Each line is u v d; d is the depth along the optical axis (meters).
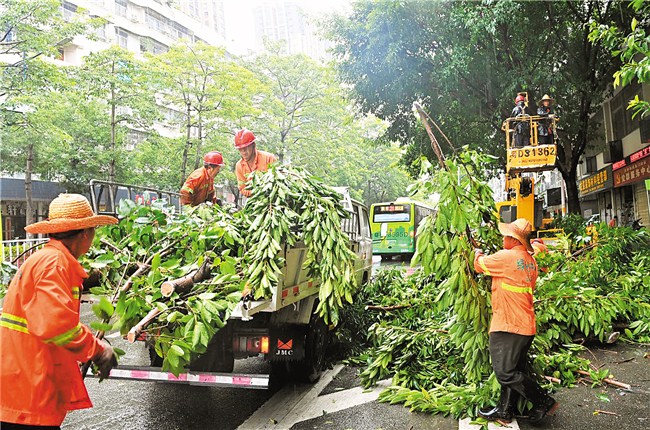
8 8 14.34
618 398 4.92
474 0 14.96
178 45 23.12
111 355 2.78
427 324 5.99
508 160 13.19
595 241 8.87
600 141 25.33
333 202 5.34
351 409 4.89
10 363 2.51
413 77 16.84
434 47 16.64
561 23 16.34
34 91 15.23
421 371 5.43
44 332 2.44
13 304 2.57
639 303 6.97
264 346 4.99
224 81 23.06
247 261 4.50
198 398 5.33
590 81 16.88
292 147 28.48
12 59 19.36
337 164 32.94
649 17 6.98
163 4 36.78
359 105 19.16
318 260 5.17
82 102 19.27
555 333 5.98
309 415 4.77
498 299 4.20
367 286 8.01
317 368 5.79
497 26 14.73
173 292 3.65
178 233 4.53
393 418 4.62
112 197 6.68
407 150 20.94
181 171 23.00
